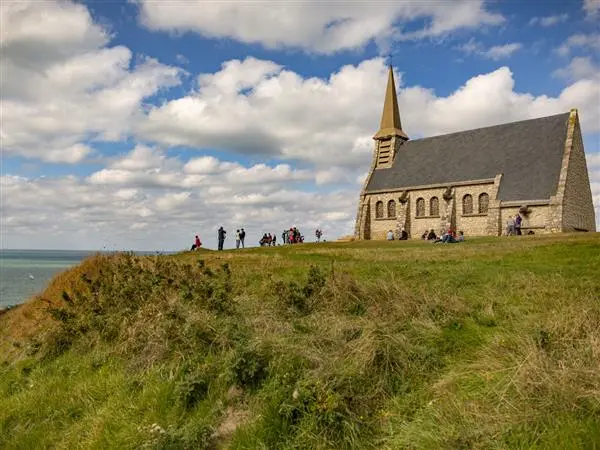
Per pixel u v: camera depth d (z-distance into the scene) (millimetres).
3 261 185250
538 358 6348
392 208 59031
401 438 5676
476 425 5469
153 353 9086
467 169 53250
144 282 13188
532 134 51094
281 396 6637
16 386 10445
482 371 6641
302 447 5930
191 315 9453
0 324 21047
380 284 11469
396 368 7219
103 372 9352
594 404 5258
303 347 7762
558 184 44375
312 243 45031
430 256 21672
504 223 46969
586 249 20188
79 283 19234
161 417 7250
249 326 9156
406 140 65438
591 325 7637
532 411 5379
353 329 8594
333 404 6199
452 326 8922
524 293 11273
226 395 7277
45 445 7727
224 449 6250
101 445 7023
